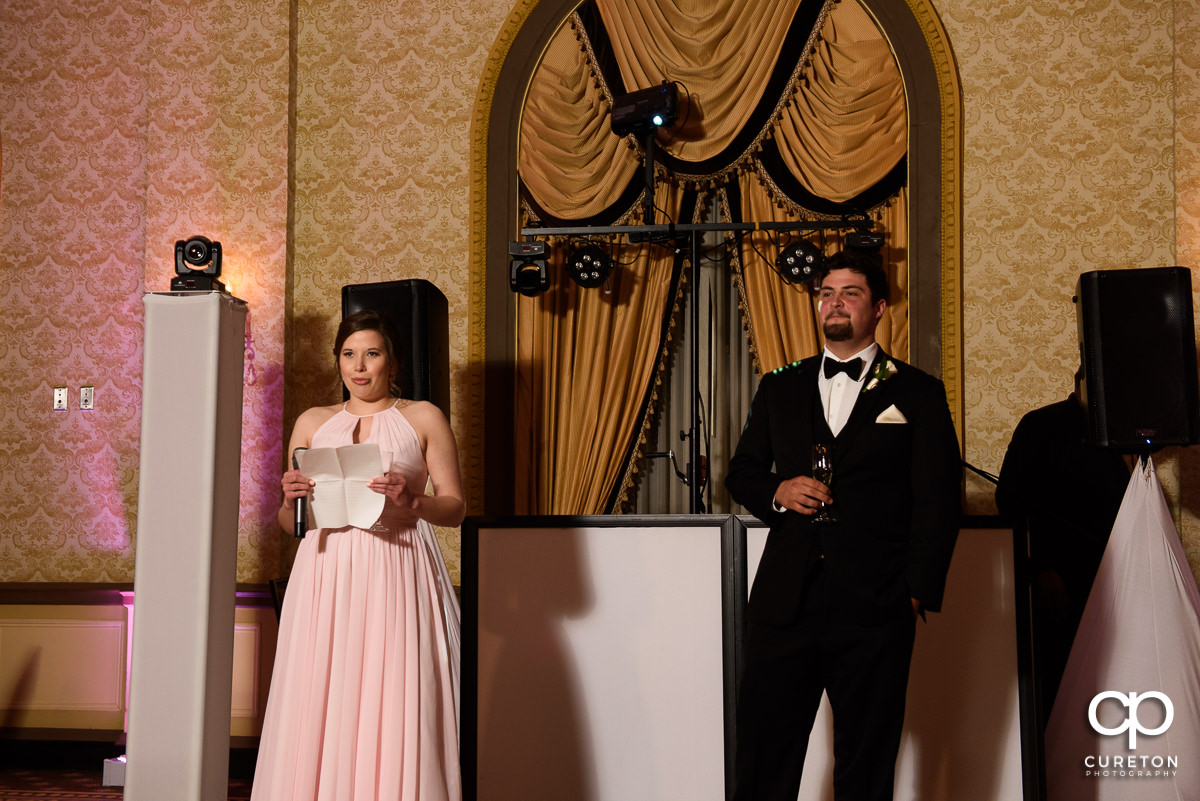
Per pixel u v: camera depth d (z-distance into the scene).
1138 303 2.85
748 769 2.13
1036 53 4.05
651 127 4.04
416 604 2.19
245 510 4.12
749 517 2.65
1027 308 3.99
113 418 4.45
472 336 4.31
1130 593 2.71
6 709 4.24
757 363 4.20
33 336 4.54
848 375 2.24
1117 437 2.81
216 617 2.57
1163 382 2.80
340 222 4.44
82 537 4.42
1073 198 3.99
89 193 4.56
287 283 4.30
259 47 4.39
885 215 4.13
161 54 4.41
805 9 4.21
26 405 4.51
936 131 4.07
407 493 2.14
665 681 2.65
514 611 2.73
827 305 2.26
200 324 2.62
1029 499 3.10
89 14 4.62
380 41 4.50
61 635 4.26
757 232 4.23
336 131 4.48
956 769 2.57
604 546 2.71
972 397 4.01
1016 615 2.58
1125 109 3.97
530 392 4.27
